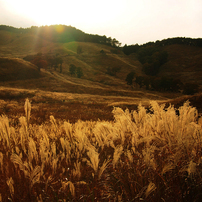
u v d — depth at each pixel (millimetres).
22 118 1943
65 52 147125
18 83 57438
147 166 1029
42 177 1197
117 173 1098
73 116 17594
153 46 164125
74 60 127688
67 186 1049
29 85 57250
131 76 86688
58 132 3055
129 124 1693
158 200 911
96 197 949
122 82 90938
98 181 1105
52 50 154250
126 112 1766
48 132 3193
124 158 1433
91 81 86000
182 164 1024
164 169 958
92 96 44844
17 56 124688
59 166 1380
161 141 1207
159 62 123438
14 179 1190
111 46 199250
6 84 54188
